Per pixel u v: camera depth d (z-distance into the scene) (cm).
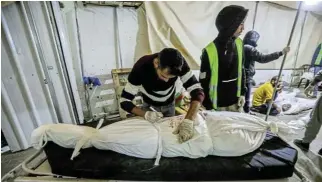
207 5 270
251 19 309
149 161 106
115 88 258
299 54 386
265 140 119
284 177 103
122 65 275
